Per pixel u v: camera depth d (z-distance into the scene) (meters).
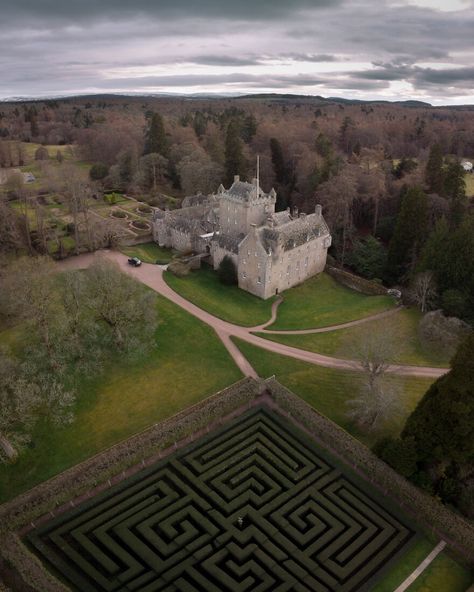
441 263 93.19
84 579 44.44
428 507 51.31
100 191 160.75
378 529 50.22
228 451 58.75
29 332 74.81
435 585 45.47
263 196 108.62
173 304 93.00
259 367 76.00
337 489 54.66
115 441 61.06
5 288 76.75
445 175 127.62
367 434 63.34
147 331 77.38
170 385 71.19
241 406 66.12
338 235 124.81
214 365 76.00
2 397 58.38
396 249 108.25
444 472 53.53
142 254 116.94
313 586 44.41
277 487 54.19
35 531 48.75
